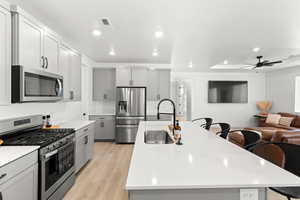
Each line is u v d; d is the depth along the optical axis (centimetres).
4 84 179
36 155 171
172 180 100
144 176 105
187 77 741
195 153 149
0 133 188
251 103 748
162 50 411
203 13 229
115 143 510
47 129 262
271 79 716
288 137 317
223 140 197
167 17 241
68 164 241
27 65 205
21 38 194
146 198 98
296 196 153
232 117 746
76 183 271
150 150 157
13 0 199
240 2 202
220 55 461
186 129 268
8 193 136
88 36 319
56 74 262
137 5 210
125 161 367
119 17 242
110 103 567
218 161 131
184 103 719
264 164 125
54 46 264
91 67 530
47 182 187
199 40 338
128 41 344
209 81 741
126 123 504
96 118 527
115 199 230
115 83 538
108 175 301
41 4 209
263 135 427
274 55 464
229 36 315
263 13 229
